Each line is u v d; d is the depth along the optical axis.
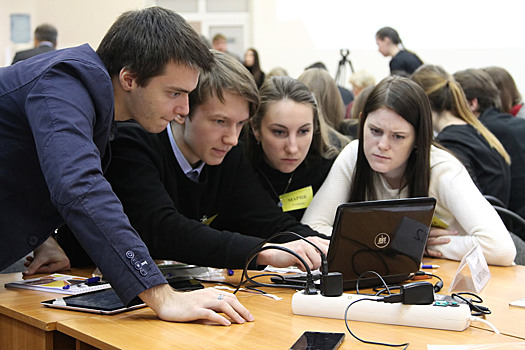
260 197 2.00
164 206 1.67
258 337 1.14
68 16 5.91
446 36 7.70
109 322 1.22
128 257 1.21
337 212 1.44
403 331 1.19
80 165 1.20
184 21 1.42
